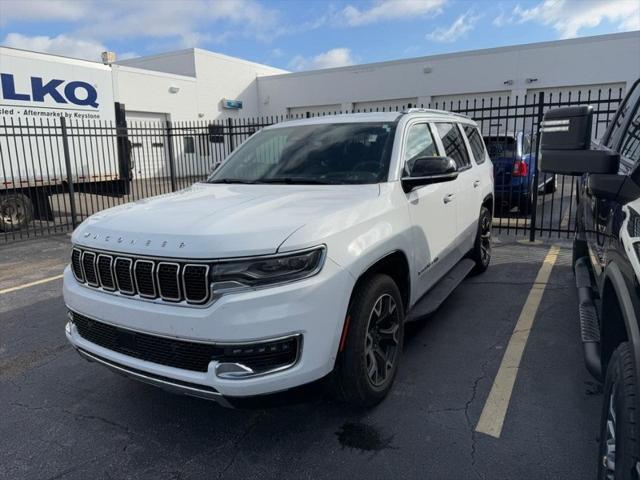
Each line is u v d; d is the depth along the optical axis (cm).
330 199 318
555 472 260
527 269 640
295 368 254
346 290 274
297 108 2762
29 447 298
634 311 193
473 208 536
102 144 1155
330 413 322
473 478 258
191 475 269
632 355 189
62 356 429
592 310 324
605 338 257
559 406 322
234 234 254
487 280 595
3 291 631
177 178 1911
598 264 307
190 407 338
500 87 2228
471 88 2291
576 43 2053
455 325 459
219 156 1981
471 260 536
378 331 321
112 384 375
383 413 319
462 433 296
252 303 245
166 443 298
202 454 287
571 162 222
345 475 264
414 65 2400
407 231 351
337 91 2625
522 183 988
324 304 261
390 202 339
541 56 2127
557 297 528
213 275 248
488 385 350
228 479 265
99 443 300
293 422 314
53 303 576
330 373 271
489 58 2231
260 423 315
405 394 341
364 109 2575
